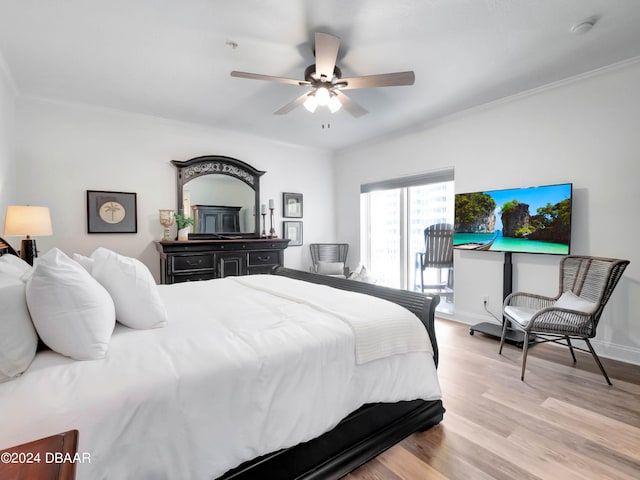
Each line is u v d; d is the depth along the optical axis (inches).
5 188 111.5
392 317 66.2
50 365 42.3
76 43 91.7
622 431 69.1
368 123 161.3
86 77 112.3
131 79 114.0
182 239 155.6
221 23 82.6
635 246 102.5
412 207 184.7
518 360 106.7
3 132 108.6
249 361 47.0
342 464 56.9
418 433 69.1
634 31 86.4
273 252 178.7
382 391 61.4
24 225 100.3
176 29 85.2
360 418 60.3
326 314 66.6
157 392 39.5
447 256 172.7
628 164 103.2
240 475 46.6
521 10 77.9
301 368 51.4
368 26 83.7
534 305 121.6
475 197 140.7
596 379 92.7
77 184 137.7
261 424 46.6
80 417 34.9
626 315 104.3
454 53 97.1
